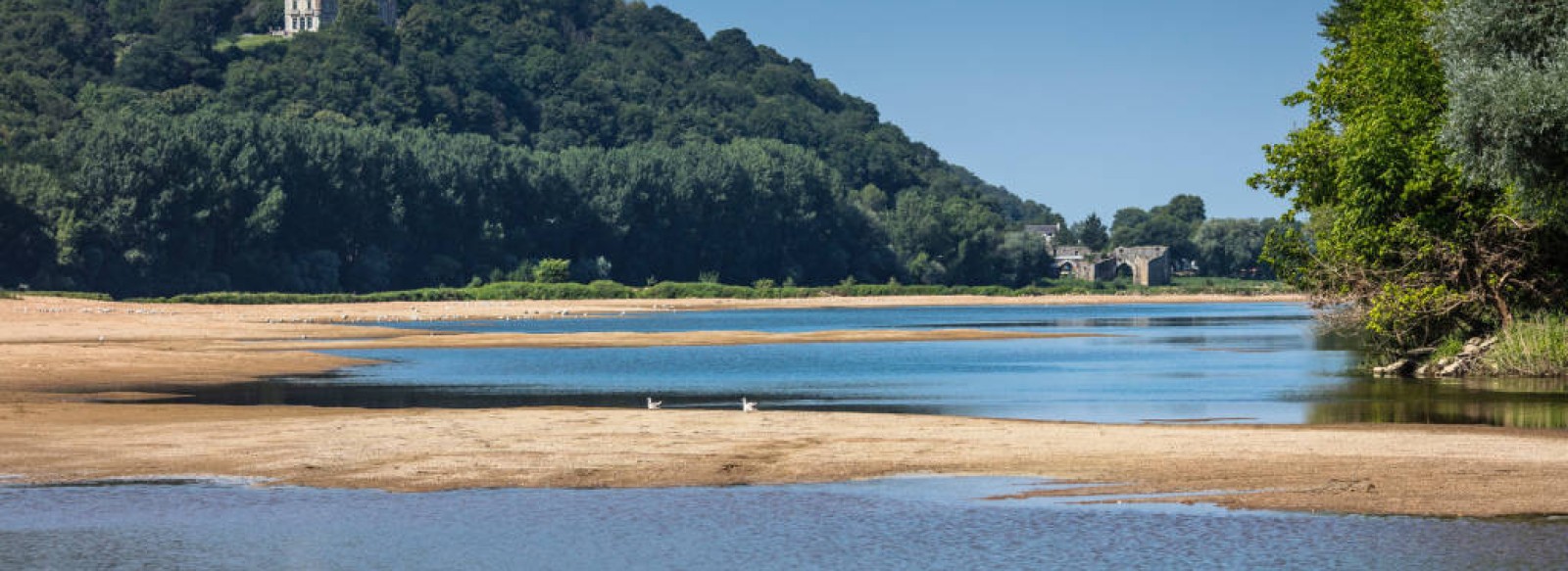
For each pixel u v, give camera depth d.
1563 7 40.34
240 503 24.78
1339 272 54.94
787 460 29.14
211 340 84.38
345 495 25.58
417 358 68.88
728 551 21.12
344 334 93.88
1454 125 42.22
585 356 71.69
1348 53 58.09
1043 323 126.44
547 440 32.53
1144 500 24.48
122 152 192.25
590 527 22.83
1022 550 20.92
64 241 182.00
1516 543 20.73
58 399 45.28
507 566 20.36
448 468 28.25
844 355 73.12
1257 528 22.09
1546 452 28.94
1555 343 49.09
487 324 123.19
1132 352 75.56
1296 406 41.47
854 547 21.31
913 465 28.42
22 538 22.11
